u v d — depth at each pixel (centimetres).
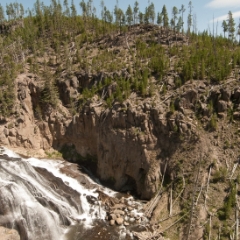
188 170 4091
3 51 6862
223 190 3747
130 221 3891
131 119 4606
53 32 7838
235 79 4694
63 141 5472
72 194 4219
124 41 7100
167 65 5431
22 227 3394
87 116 5156
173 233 3566
